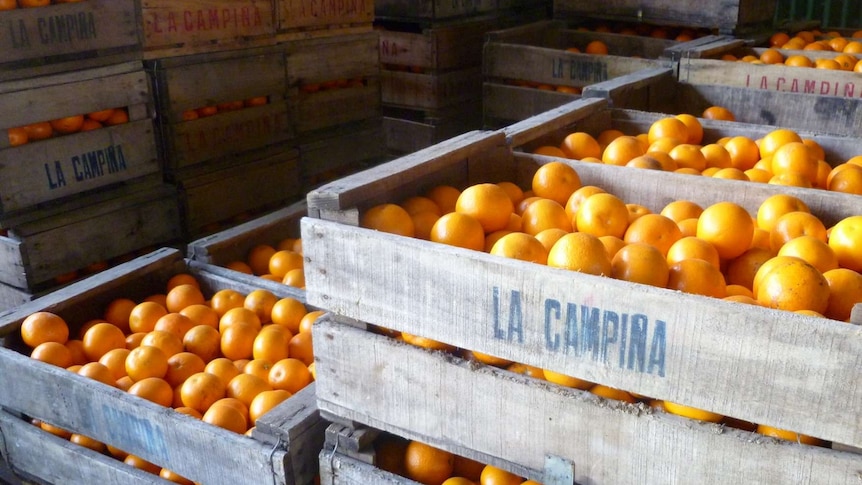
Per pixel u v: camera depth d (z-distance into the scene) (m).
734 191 2.23
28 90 3.29
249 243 3.36
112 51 3.59
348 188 1.78
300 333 2.59
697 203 2.29
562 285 1.50
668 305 1.40
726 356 1.38
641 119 3.35
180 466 2.11
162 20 3.77
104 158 3.65
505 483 1.81
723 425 1.46
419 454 1.91
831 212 2.13
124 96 3.67
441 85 5.57
